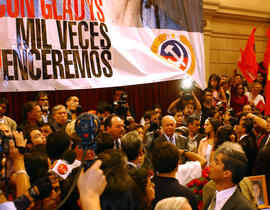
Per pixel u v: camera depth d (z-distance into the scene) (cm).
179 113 579
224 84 798
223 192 243
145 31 557
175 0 583
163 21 573
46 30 480
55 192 217
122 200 158
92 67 508
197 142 507
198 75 600
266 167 396
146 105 764
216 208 243
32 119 472
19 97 597
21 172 231
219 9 955
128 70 534
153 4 564
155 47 566
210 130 463
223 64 989
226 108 746
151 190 220
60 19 489
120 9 536
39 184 186
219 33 977
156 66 553
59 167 220
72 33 497
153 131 489
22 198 182
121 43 532
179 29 586
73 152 253
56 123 489
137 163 313
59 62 487
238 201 238
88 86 504
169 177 273
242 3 996
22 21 467
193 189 312
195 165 324
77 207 197
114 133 401
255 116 530
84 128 159
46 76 478
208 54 948
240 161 240
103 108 537
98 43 514
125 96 576
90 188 124
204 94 679
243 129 521
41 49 477
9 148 232
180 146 474
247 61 830
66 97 640
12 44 461
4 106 479
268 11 1039
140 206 167
